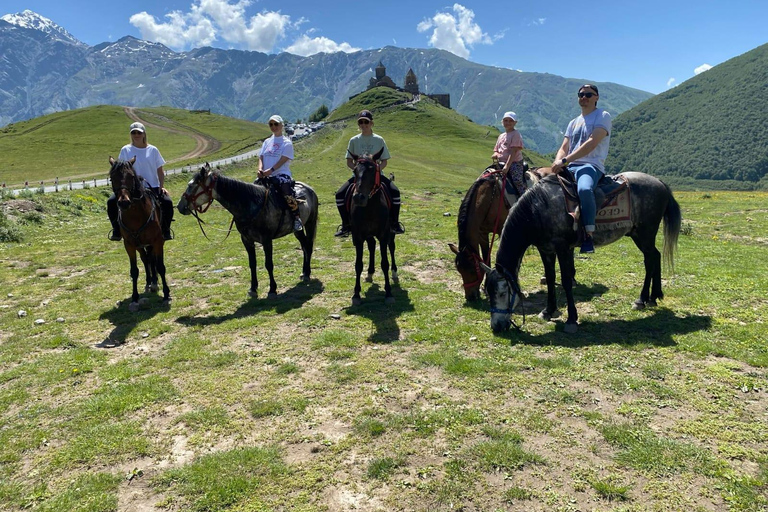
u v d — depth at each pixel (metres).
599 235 7.17
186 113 158.50
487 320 7.65
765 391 5.07
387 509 3.65
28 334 7.79
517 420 4.74
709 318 7.17
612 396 5.14
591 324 7.30
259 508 3.70
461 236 8.01
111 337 7.57
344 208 9.25
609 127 6.96
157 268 9.33
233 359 6.50
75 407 5.34
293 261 12.76
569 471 3.97
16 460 4.44
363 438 4.57
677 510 3.48
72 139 95.31
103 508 3.75
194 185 8.40
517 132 8.63
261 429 4.82
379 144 8.78
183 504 3.79
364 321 7.83
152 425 4.96
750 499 3.52
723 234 14.65
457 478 3.93
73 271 12.31
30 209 20.23
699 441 4.28
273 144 9.70
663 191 7.46
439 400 5.20
